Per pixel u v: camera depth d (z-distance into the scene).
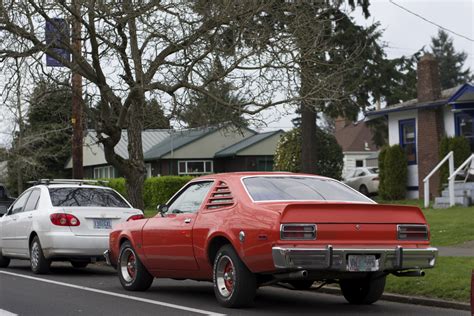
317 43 18.48
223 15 15.19
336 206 9.03
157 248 11.11
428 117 31.31
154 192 36.50
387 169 32.56
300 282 10.30
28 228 14.64
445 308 10.03
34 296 11.29
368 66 32.34
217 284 9.89
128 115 17.39
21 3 15.22
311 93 15.98
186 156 48.47
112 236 12.48
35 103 17.58
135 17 15.54
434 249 9.45
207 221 10.08
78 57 15.90
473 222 18.77
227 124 17.56
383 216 9.27
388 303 10.62
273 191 9.84
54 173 50.97
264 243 8.94
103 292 11.79
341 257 8.90
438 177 30.30
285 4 16.59
